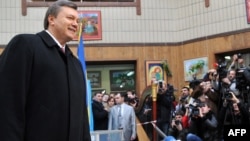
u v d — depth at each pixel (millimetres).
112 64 11359
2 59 1948
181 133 5684
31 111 1916
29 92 1936
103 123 7734
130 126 7379
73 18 2135
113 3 11305
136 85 11297
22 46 1952
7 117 1832
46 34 2084
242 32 10078
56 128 1936
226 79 5457
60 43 2135
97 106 7734
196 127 5281
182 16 11375
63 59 2090
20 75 1901
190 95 6824
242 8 10117
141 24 11391
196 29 11062
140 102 7965
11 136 1808
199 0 11016
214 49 10617
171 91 7547
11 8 10992
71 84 2045
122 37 11297
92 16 11172
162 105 7246
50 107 1929
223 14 10484
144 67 11266
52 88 1955
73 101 2031
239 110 4844
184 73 11219
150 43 11359
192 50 11102
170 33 11477
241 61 5973
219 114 5156
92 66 11273
